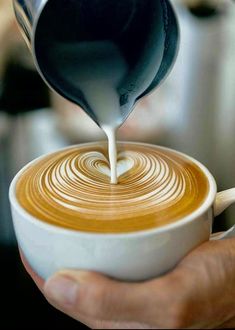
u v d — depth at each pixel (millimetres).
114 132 266
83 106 263
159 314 227
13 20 517
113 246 214
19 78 474
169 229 219
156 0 250
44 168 278
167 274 232
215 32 556
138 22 261
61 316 309
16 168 395
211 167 398
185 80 516
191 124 456
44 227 220
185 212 234
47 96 470
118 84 268
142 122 454
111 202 245
